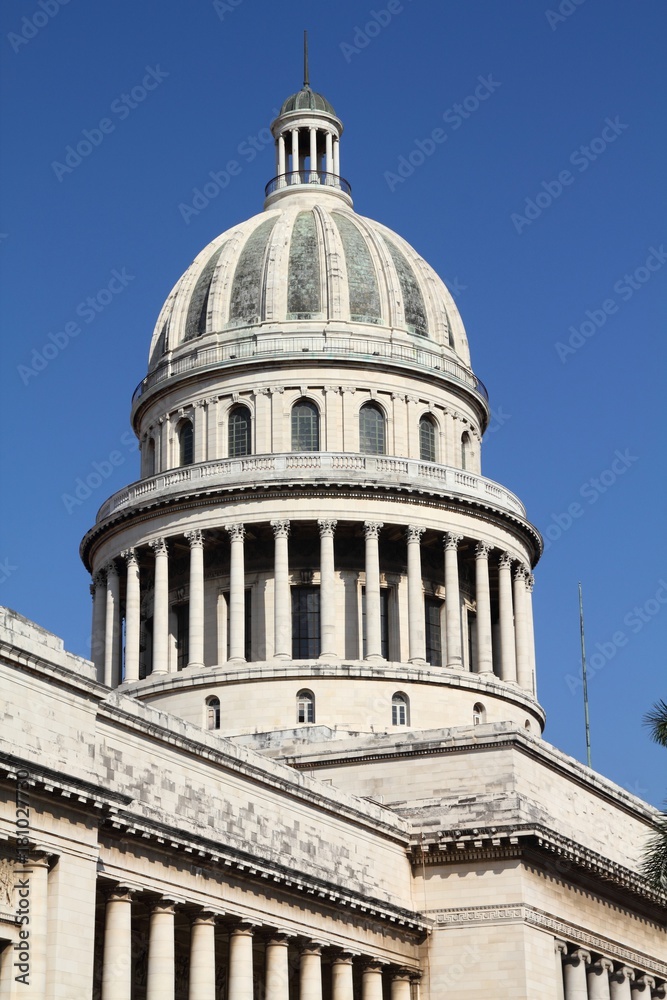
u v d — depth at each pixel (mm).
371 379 148875
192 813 89375
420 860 110562
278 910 95375
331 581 140000
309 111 167125
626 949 120812
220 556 144375
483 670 143875
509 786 109812
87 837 77438
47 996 73812
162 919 85688
